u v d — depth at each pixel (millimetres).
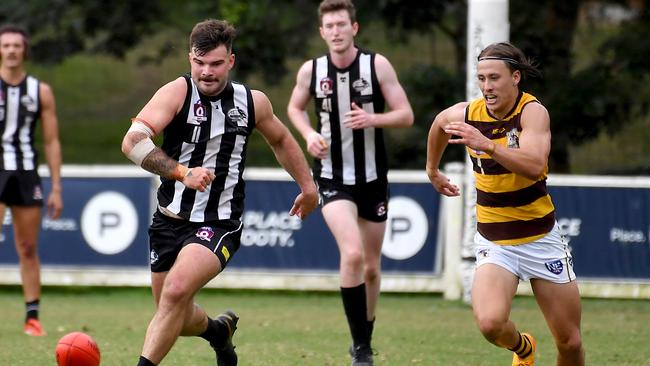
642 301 37906
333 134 25047
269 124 19219
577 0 51719
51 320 32625
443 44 68938
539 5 51438
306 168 19859
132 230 37500
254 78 57469
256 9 53562
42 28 58094
